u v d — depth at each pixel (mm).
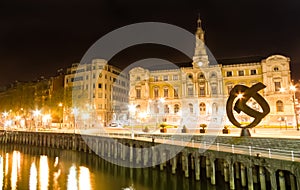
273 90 75812
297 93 81250
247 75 81500
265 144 26453
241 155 21953
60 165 40031
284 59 76375
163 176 30016
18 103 105062
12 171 36062
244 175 23906
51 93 98125
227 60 90375
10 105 108000
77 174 33750
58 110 83250
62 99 83062
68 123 84188
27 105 100688
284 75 75562
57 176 32906
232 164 22969
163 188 26031
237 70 83188
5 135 76250
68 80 101125
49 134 62906
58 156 48781
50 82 105688
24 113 100500
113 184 28562
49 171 35875
